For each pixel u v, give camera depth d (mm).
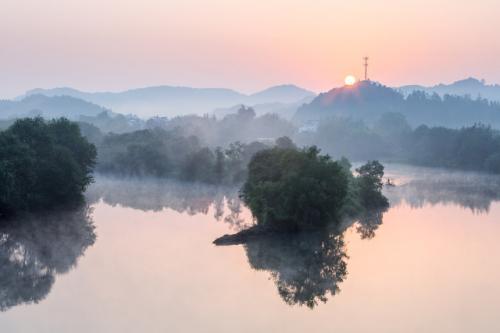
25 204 126438
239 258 93375
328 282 80250
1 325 63250
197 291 75312
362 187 149000
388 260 92750
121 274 83188
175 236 110062
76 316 65750
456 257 94750
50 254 95500
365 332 61656
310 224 109750
